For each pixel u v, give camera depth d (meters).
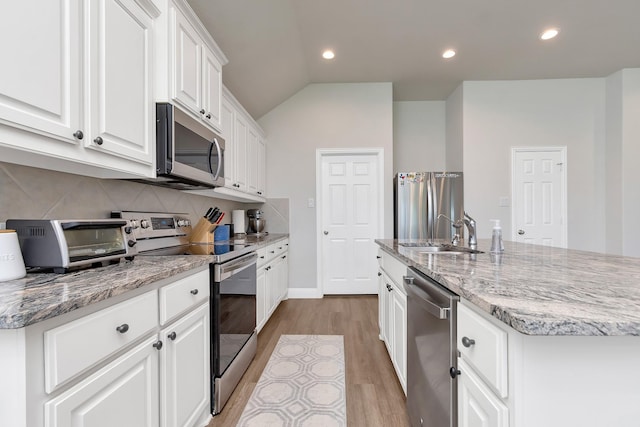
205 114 1.86
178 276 1.26
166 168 1.47
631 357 0.63
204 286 1.51
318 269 3.94
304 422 1.54
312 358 2.22
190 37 1.68
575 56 3.36
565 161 3.94
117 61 1.19
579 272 1.08
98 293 0.79
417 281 1.34
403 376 1.63
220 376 1.61
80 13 1.02
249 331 2.12
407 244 2.26
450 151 4.40
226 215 3.47
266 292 2.72
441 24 2.76
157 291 1.11
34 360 0.65
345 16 2.63
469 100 3.96
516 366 0.66
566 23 2.77
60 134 0.94
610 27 2.83
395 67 3.56
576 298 0.74
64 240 1.03
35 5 0.85
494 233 1.71
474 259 1.43
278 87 3.57
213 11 2.15
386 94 3.93
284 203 3.96
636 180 3.65
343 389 1.83
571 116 3.94
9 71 0.79
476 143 3.97
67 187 1.36
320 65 3.48
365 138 3.94
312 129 3.96
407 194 3.76
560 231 3.94
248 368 2.08
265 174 3.91
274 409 1.65
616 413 0.64
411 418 1.43
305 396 1.76
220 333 1.61
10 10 0.79
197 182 1.83
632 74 3.65
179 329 1.25
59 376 0.70
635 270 1.13
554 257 1.51
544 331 0.58
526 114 3.96
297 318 3.12
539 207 3.96
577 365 0.64
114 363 0.89
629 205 3.66
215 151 2.01
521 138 3.96
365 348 2.39
